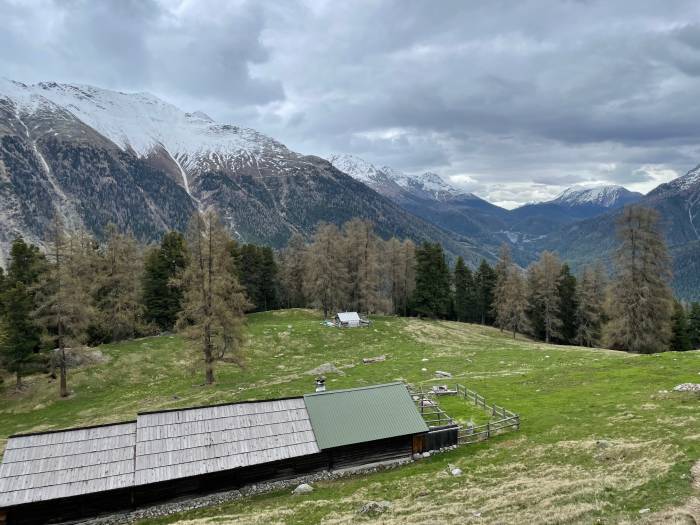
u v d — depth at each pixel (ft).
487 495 74.38
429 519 66.85
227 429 96.94
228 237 187.11
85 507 84.02
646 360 158.81
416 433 101.86
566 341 312.91
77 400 175.01
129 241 267.39
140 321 257.34
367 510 73.56
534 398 132.36
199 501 88.69
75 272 186.60
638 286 202.18
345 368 196.24
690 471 67.00
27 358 185.88
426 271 321.93
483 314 368.89
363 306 306.96
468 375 173.27
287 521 73.31
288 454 93.61
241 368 192.85
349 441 97.19
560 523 58.44
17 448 87.76
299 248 376.27
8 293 185.57
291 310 337.72
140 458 88.79
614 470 75.51
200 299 172.65
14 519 80.94
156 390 180.14
